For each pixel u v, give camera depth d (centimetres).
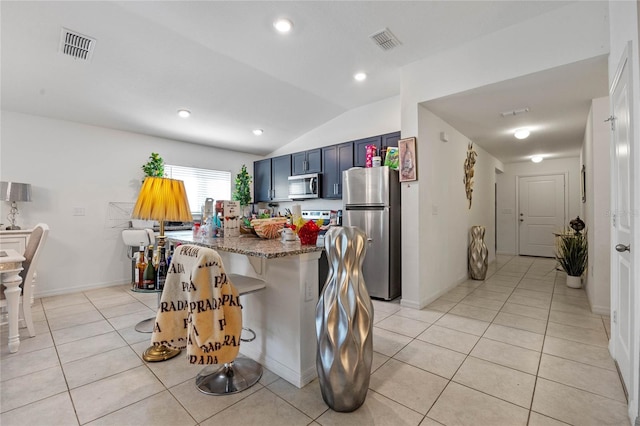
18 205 350
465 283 431
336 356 152
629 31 159
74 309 319
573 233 432
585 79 255
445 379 184
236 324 157
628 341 165
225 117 428
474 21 246
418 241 319
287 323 186
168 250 294
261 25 252
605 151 292
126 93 343
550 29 235
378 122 425
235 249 176
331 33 263
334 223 439
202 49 285
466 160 460
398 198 365
